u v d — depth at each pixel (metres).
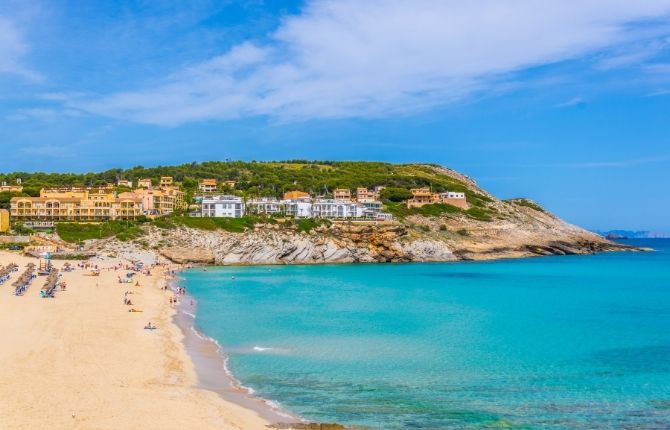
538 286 112.38
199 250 160.25
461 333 58.31
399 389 37.41
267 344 50.81
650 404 35.03
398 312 73.44
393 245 186.00
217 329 58.41
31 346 42.94
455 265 174.62
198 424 28.41
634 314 74.19
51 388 32.72
